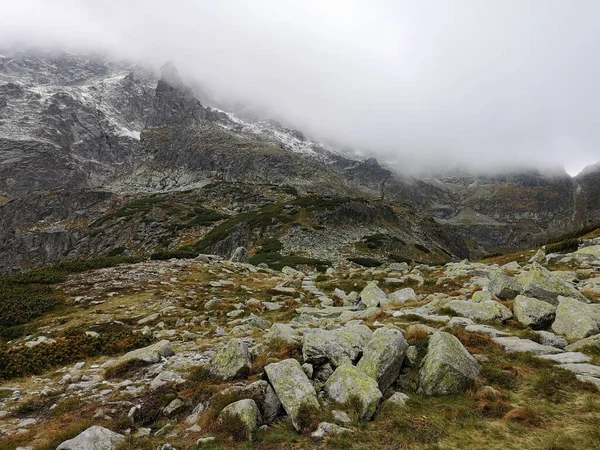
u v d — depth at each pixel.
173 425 9.86
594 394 9.51
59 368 15.40
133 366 13.73
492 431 8.62
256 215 119.44
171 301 26.61
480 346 13.31
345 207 123.44
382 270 44.81
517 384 10.67
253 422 9.19
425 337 12.93
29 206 175.50
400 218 157.12
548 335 13.61
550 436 8.07
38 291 27.55
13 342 19.47
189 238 116.00
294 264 73.56
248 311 24.22
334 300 28.09
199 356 14.51
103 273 34.06
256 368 12.09
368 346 12.03
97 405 10.61
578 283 23.22
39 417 10.62
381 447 8.33
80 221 162.75
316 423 9.29
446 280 29.47
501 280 19.75
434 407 9.89
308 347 12.42
